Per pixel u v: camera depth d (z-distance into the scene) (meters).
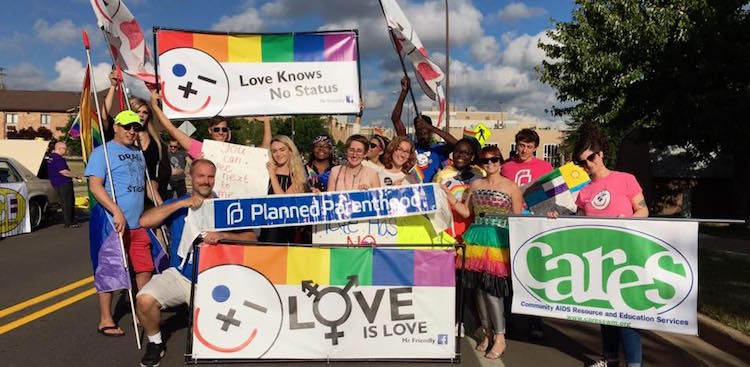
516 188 4.67
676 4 13.98
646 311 3.99
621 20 14.83
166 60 5.54
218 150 5.28
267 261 4.28
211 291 4.25
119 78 5.35
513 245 4.39
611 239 4.10
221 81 5.64
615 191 4.23
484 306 4.77
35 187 12.36
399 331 4.34
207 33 5.60
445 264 4.35
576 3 15.81
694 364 4.50
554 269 4.27
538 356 4.70
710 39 13.66
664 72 14.51
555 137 62.19
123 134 4.81
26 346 4.77
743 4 13.52
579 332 5.42
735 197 18.33
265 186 5.29
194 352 4.23
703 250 9.88
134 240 4.95
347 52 5.75
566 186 4.86
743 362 4.55
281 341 4.27
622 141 23.53
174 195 8.93
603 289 4.13
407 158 5.65
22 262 8.62
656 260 3.97
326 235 4.68
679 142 15.59
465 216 4.91
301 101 5.76
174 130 5.56
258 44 5.68
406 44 6.56
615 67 14.81
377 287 4.33
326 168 6.98
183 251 4.29
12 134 74.44
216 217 4.33
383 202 4.52
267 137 5.86
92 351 4.66
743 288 6.35
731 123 13.52
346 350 4.30
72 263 8.53
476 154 5.75
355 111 5.79
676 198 23.62
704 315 5.34
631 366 4.11
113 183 4.77
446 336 4.35
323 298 4.30
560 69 16.38
